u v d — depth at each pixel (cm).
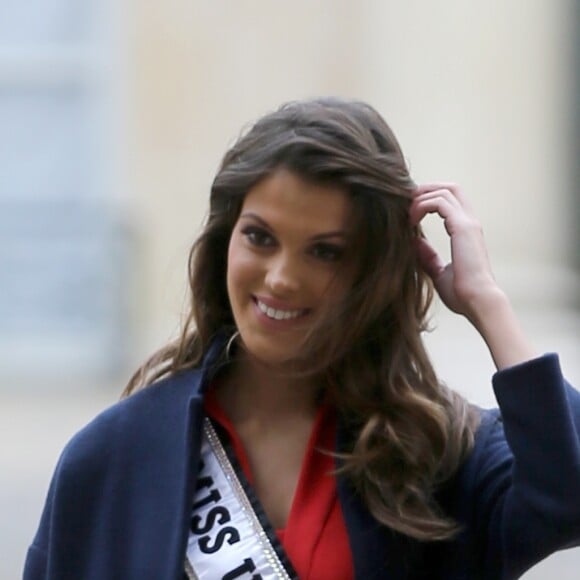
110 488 851
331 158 804
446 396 870
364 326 830
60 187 3631
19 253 3497
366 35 3691
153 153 3647
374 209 816
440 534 823
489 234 3747
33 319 3456
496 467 841
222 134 3656
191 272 880
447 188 873
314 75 3669
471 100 3725
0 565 2017
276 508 847
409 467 831
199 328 881
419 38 3706
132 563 834
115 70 3659
